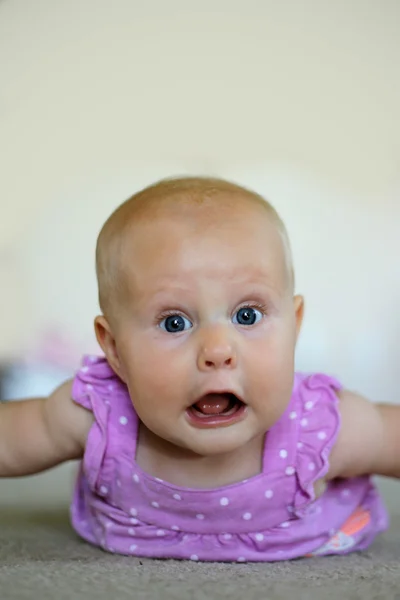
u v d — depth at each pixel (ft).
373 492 3.63
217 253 2.77
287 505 3.15
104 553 3.20
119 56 8.75
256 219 2.93
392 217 8.73
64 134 8.82
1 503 5.00
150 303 2.79
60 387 3.45
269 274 2.84
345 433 3.25
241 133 8.77
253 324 2.81
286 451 3.12
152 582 2.35
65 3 8.71
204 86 8.77
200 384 2.71
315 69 8.71
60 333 8.86
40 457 3.45
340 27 8.67
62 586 2.23
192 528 3.14
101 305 3.12
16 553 3.07
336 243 8.75
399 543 3.73
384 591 2.20
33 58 8.73
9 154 8.81
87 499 3.42
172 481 3.12
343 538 3.38
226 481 3.10
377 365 8.71
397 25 8.64
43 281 8.89
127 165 8.86
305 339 8.71
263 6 8.71
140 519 3.18
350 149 8.74
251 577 2.51
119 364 3.08
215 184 3.10
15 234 8.86
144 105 8.80
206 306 2.75
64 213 8.89
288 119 8.74
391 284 8.75
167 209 2.93
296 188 8.75
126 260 2.90
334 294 8.75
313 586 2.30
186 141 8.80
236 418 2.77
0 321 8.82
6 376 8.68
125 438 3.20
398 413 3.43
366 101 8.71
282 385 2.82
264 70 8.73
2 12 8.66
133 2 8.71
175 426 2.79
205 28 8.75
